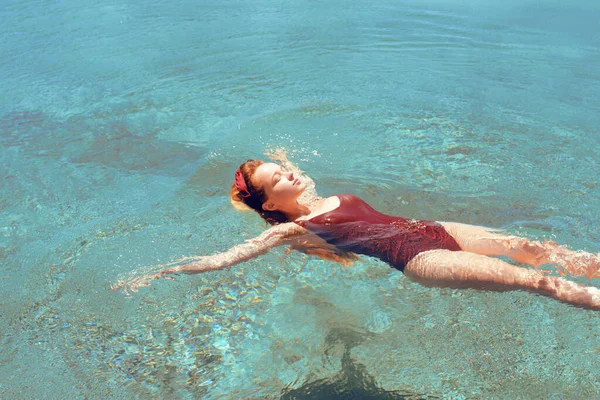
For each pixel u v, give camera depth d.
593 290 2.68
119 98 5.66
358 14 8.59
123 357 2.58
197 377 2.47
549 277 2.77
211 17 8.66
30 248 3.38
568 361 2.41
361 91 5.56
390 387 2.36
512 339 2.55
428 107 5.12
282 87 5.77
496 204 3.62
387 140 4.53
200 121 5.06
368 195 3.78
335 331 2.69
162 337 2.70
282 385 2.41
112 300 2.93
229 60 6.67
